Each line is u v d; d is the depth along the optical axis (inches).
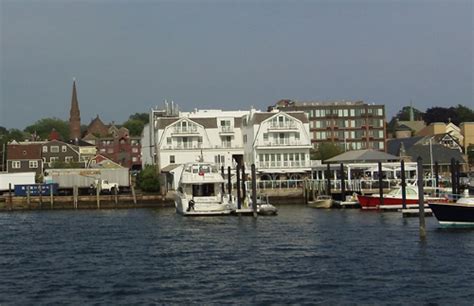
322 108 6560.0
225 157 5162.4
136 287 1464.1
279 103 6953.7
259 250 1983.3
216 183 3255.4
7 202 4212.6
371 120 6609.3
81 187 4697.3
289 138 4913.9
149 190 4904.0
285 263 1726.1
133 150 7711.6
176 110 5935.0
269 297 1347.2
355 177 4471.0
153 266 1729.8
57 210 4131.4
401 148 5797.2
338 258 1776.6
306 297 1341.0
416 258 1742.1
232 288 1435.8
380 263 1681.8
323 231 2427.4
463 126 7308.1
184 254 1941.4
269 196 4279.0
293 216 3149.6
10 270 1704.0
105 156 7209.6
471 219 2321.6
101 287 1470.2
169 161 5034.5
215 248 2057.1
